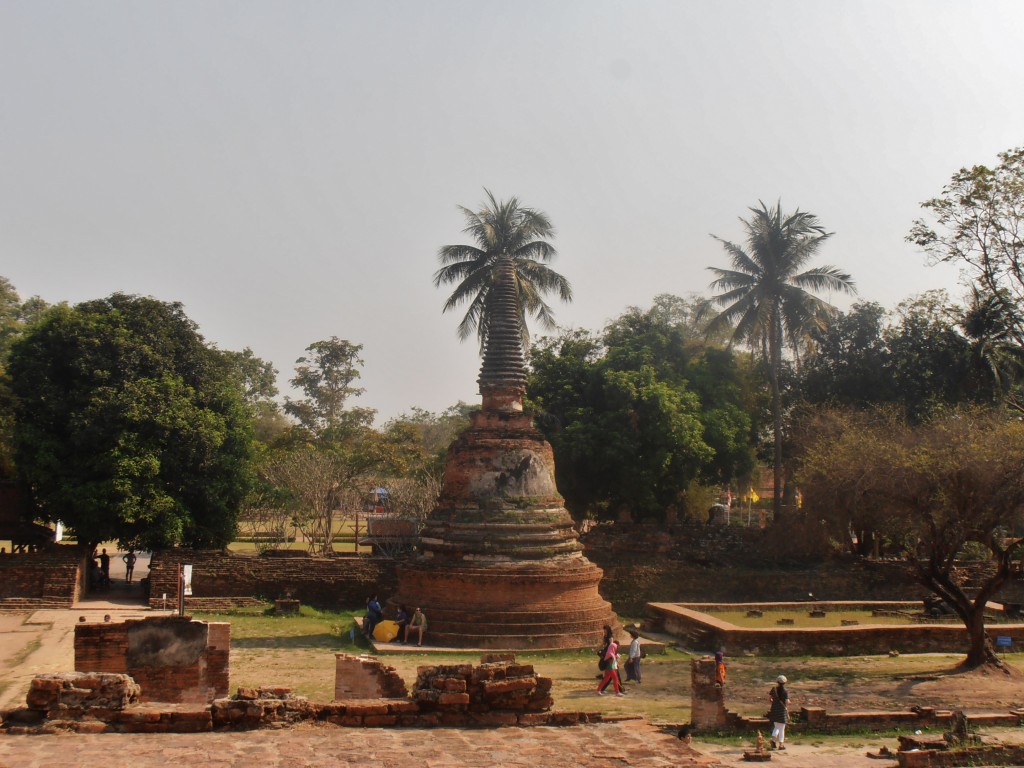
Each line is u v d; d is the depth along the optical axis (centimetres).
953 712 2344
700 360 5734
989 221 3809
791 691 2869
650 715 2538
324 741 1200
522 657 3453
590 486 5234
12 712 1234
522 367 4028
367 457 5953
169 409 4362
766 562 5028
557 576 3659
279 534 6094
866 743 2275
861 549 5409
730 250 5684
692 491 5569
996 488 3061
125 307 4600
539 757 1142
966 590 4869
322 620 4191
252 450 4872
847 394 5647
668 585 4853
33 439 4219
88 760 1062
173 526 4322
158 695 1811
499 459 3847
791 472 5522
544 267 4372
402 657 3359
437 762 1105
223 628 1852
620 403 5062
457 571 3647
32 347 4375
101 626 1809
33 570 4038
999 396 5284
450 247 4412
